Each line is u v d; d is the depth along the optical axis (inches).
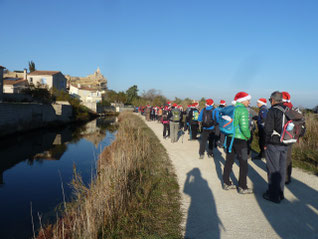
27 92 1091.9
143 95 2388.0
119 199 145.3
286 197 161.3
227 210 140.9
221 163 256.1
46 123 934.4
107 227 123.1
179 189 175.8
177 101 980.6
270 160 151.9
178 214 134.7
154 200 154.1
